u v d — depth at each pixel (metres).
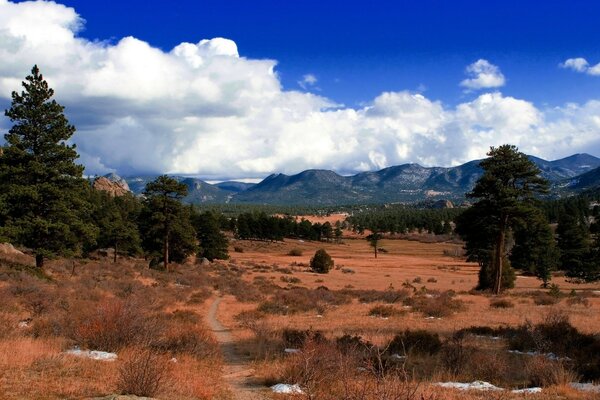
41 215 39.22
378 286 59.47
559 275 82.75
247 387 11.18
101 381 9.66
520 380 12.19
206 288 46.19
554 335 16.69
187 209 65.88
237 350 16.97
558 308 31.06
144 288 38.03
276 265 91.69
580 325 22.22
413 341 15.95
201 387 9.79
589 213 163.00
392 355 14.85
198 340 15.70
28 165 38.62
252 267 84.88
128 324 14.37
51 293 26.69
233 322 25.62
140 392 8.74
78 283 36.00
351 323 24.39
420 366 13.46
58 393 8.59
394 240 196.00
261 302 36.16
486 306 32.59
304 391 9.84
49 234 38.56
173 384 9.52
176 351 14.68
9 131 39.62
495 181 42.66
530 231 70.19
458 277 76.44
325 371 10.97
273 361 14.23
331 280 66.62
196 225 88.81
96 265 52.91
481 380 12.05
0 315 17.95
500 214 43.31
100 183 162.50
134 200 132.50
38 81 40.03
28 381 9.35
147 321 15.34
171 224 63.28
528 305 33.66
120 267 54.50
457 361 13.33
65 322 16.55
